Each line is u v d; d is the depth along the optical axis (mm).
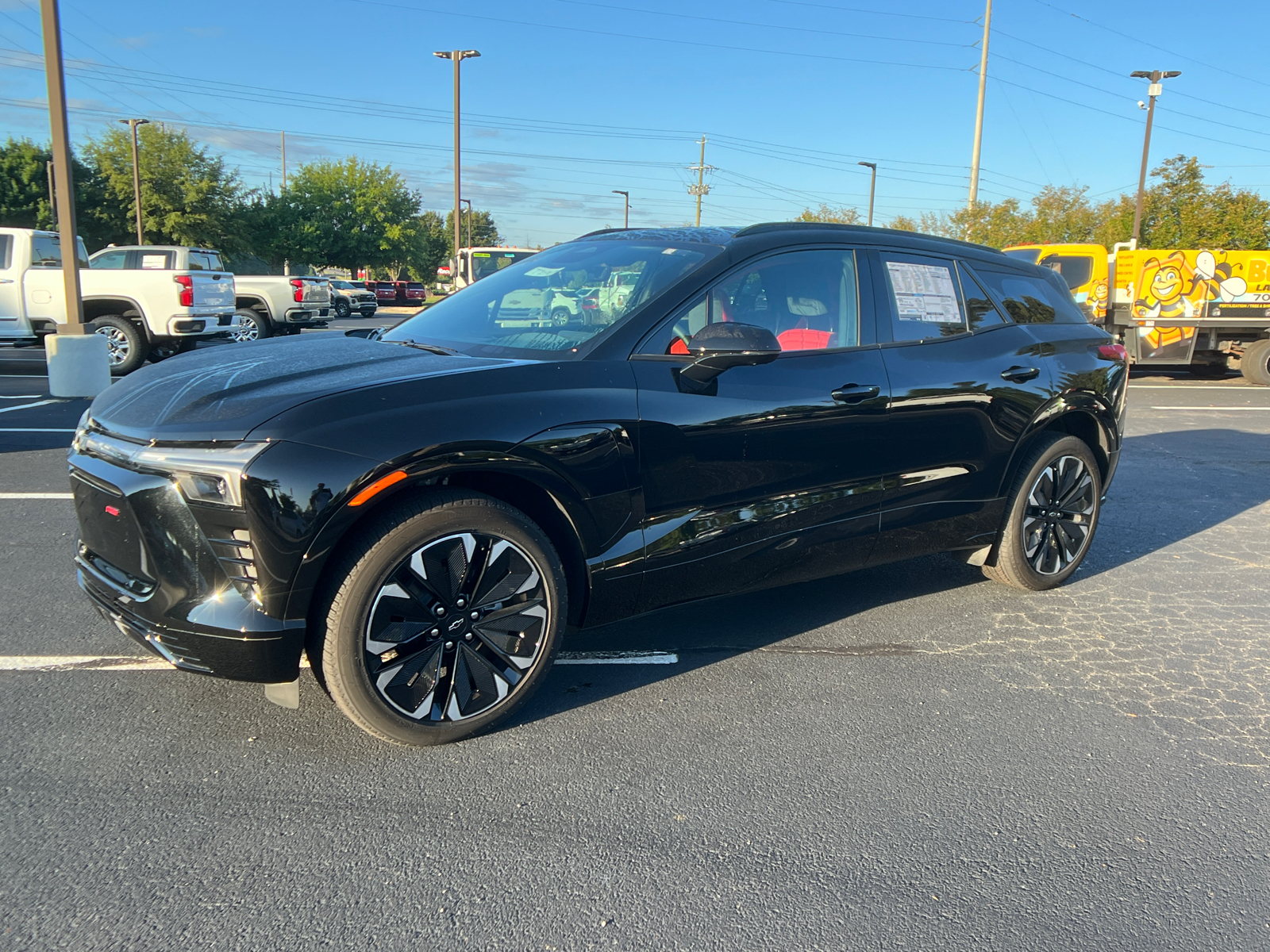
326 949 2018
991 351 4113
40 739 2869
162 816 2490
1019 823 2580
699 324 3289
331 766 2768
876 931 2127
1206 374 16859
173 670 3391
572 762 2848
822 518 3576
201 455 2488
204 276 13805
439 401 2725
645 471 3078
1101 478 4688
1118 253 14867
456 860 2346
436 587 2756
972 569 5035
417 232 58188
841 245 3799
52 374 10641
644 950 2047
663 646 3809
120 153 42438
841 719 3191
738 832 2502
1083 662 3758
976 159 30844
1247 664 3775
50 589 4199
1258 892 2297
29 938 2010
